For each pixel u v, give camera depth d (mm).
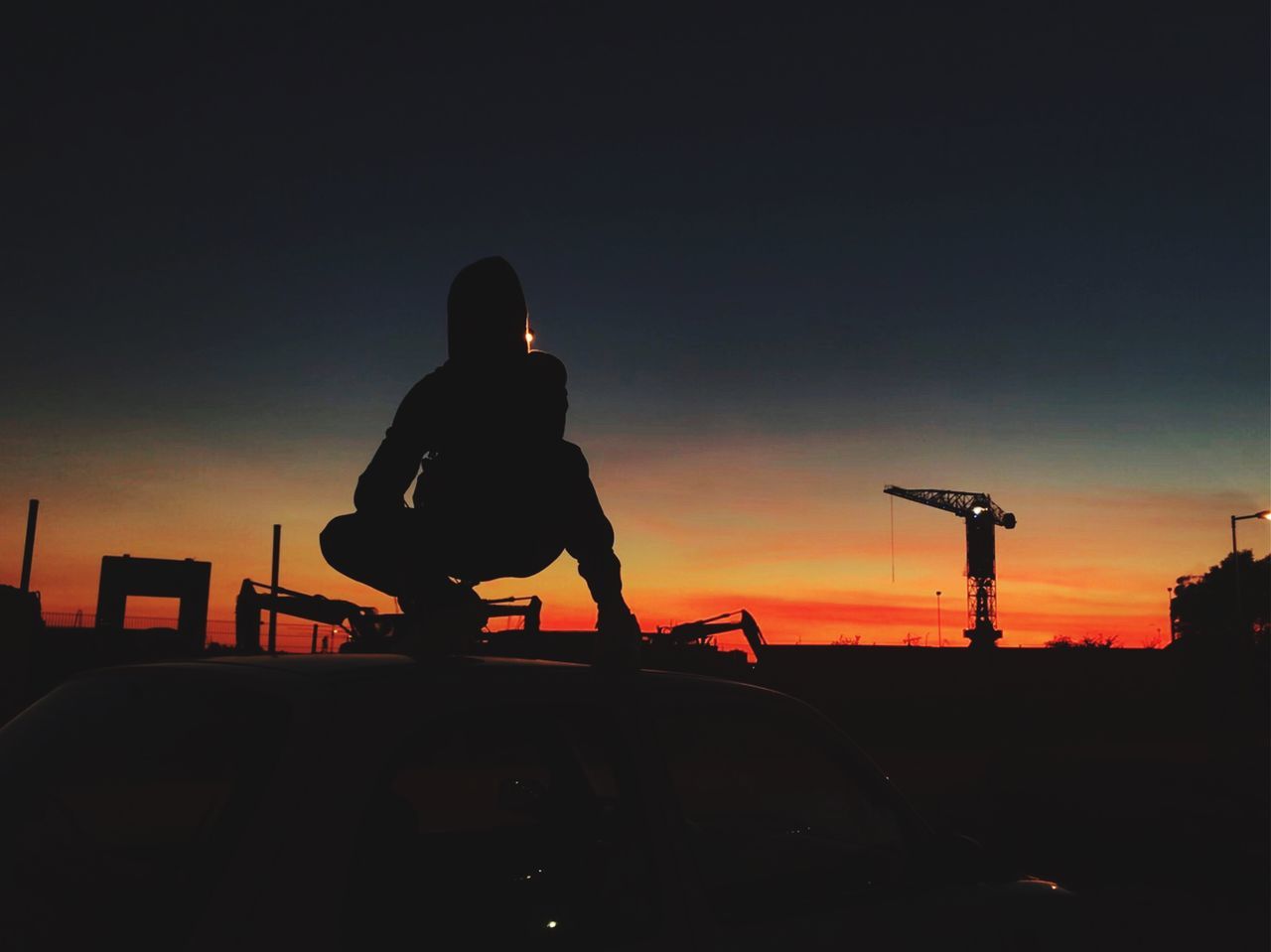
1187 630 74875
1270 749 30906
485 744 2795
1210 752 30062
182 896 1840
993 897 3094
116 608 40062
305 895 1854
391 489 2842
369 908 1973
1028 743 39031
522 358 2930
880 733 40656
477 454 2824
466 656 2578
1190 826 10484
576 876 2531
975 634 94938
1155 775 12195
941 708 41344
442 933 2123
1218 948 7891
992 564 96000
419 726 2150
